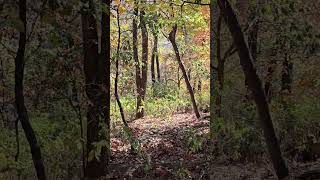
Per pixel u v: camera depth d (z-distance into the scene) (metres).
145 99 20.34
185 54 20.72
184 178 7.25
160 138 12.25
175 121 16.92
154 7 10.66
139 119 18.70
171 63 26.97
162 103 20.12
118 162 9.04
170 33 16.78
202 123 14.04
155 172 7.95
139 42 21.08
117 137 11.44
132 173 7.96
